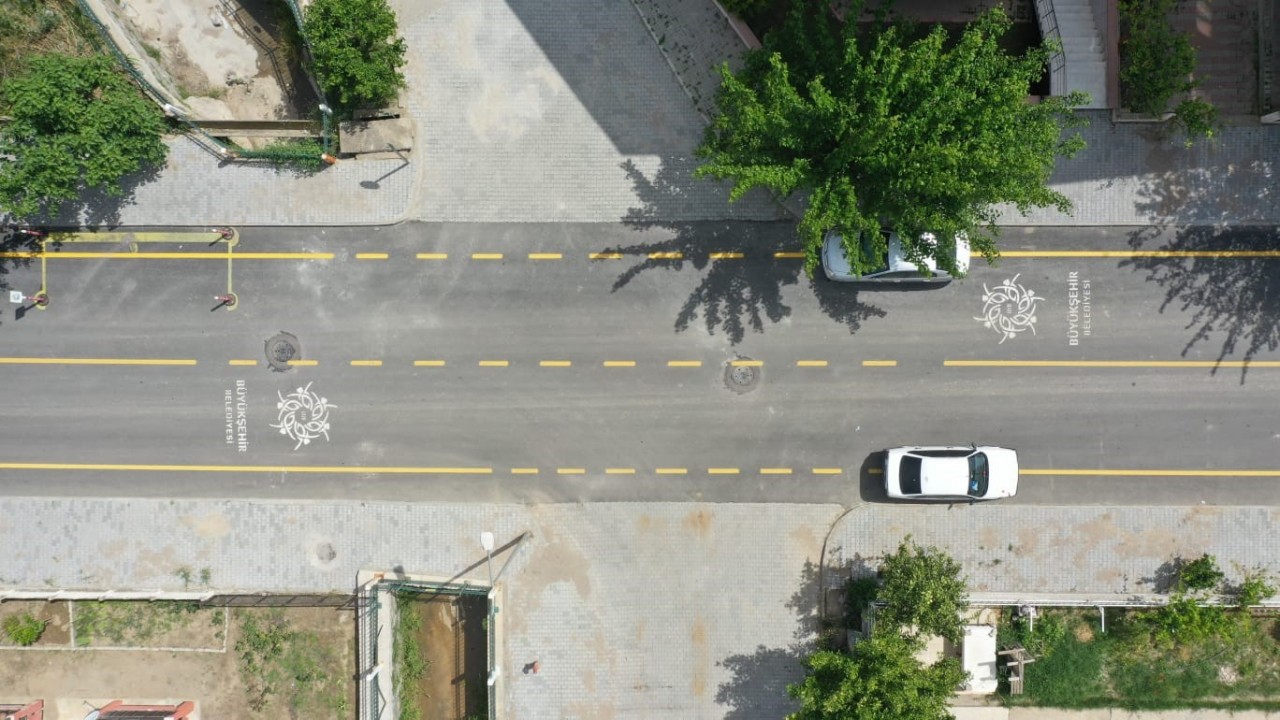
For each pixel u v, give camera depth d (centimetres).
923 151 1752
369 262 2341
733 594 2330
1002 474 2239
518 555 2341
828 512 2327
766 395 2331
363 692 2302
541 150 2330
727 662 2325
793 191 2303
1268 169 2277
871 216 1905
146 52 2373
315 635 2356
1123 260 2298
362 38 2139
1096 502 2300
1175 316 2298
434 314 2341
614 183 2328
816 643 2314
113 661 2373
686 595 2333
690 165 2319
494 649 2281
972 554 2309
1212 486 2289
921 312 2319
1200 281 2292
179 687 2373
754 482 2331
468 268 2339
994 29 1941
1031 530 2306
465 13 2319
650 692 2330
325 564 2344
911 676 1917
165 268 2345
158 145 2267
